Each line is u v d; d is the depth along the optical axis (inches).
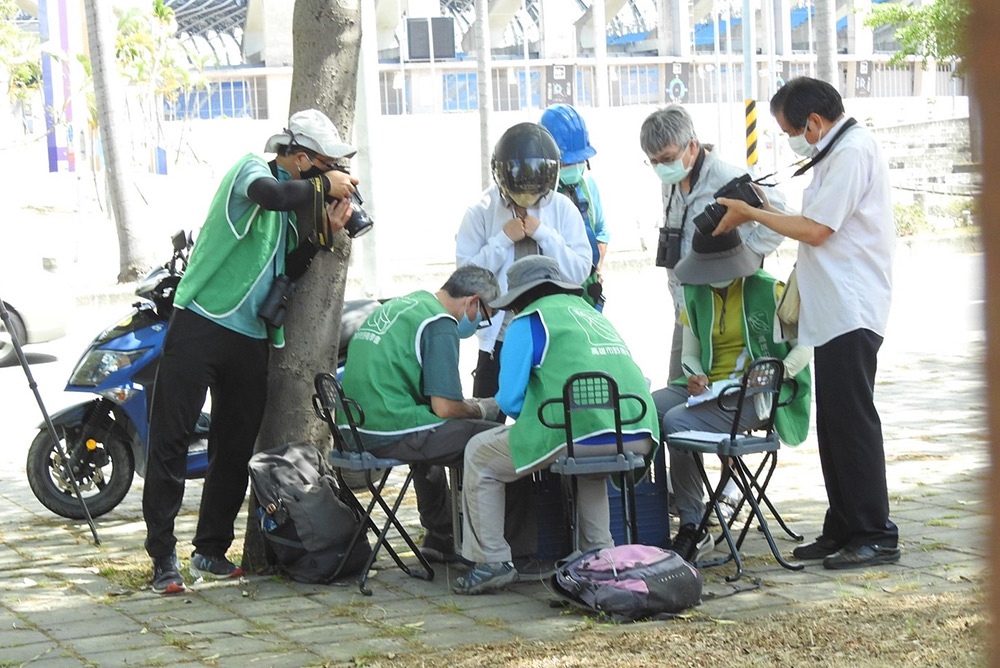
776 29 1952.5
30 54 1380.4
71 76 1087.6
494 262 259.4
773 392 224.2
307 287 242.5
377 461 222.7
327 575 228.1
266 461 231.6
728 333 240.1
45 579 236.5
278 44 1620.3
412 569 237.0
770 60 1430.9
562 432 208.2
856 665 163.2
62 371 545.3
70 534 275.7
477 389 268.5
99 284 909.2
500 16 2068.2
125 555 255.0
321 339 244.5
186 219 1192.2
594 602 197.8
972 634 173.3
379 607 211.2
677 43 1889.8
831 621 187.6
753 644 176.9
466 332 233.0
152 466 223.5
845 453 226.5
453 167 1246.9
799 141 230.1
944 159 1228.5
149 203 1233.4
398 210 1205.7
